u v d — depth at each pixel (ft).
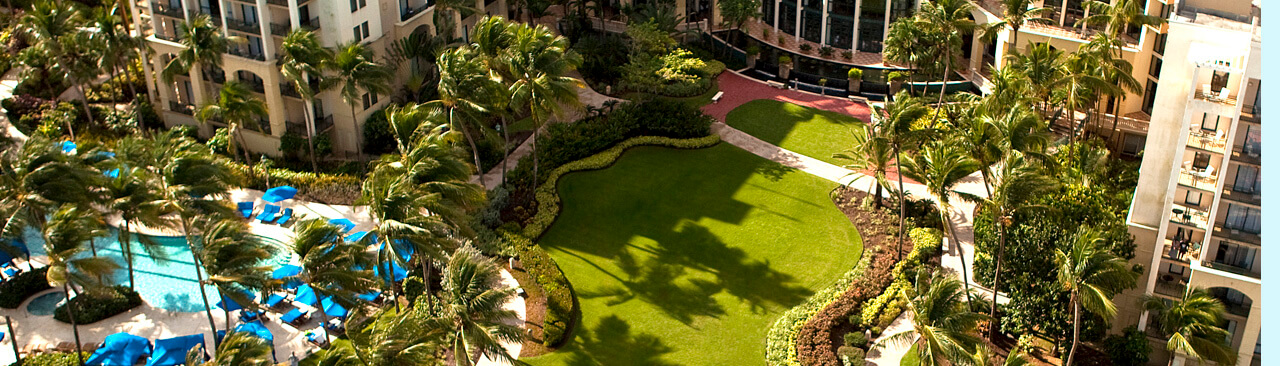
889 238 215.10
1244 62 159.02
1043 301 178.19
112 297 179.22
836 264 208.95
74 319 177.17
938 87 281.54
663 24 287.28
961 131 198.39
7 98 265.75
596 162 244.83
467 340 156.66
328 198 231.91
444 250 171.63
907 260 206.59
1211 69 161.27
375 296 198.49
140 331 190.80
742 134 262.47
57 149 189.88
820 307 193.36
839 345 186.19
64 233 170.09
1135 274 162.81
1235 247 169.27
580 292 200.95
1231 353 157.99
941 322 154.10
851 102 280.72
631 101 265.54
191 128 255.70
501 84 212.23
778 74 296.51
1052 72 214.90
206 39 227.81
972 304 188.85
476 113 213.66
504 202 225.56
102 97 272.72
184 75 259.19
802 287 202.08
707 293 200.64
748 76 297.53
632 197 233.55
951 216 222.48
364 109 251.60
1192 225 169.78
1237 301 172.76
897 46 258.78
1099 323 184.96
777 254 212.64
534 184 228.43
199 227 181.06
